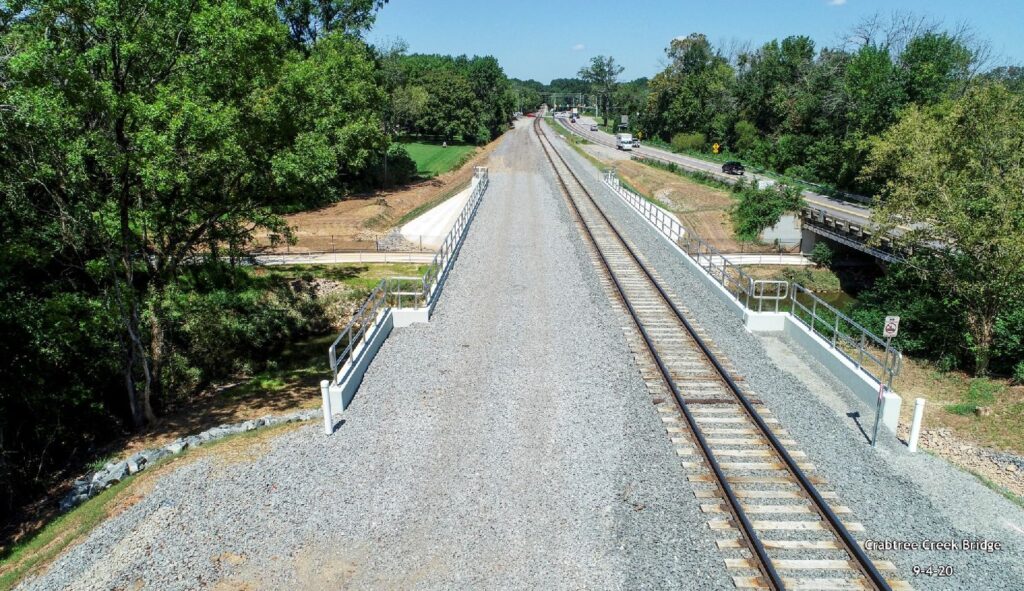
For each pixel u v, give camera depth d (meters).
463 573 8.84
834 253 41.78
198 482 11.24
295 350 24.38
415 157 84.75
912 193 24.95
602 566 8.91
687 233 30.53
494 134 122.62
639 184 65.38
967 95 27.09
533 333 18.28
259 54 16.45
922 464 11.90
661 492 10.59
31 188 15.66
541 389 14.55
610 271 24.69
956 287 23.20
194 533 9.79
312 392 18.77
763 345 17.67
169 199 16.91
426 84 101.00
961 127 25.94
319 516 10.11
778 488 10.72
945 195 23.77
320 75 24.92
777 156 78.81
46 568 9.65
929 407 20.30
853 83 65.31
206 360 21.08
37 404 16.05
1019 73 57.88
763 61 98.69
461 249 29.19
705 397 14.12
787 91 91.69
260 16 16.66
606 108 188.00
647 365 15.90
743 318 19.31
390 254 36.41
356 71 46.81
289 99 17.61
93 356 17.64
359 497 10.58
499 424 12.93
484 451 11.89
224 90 16.52
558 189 50.09
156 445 15.49
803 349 17.44
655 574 8.73
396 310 19.16
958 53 57.91
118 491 11.73
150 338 19.64
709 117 105.25
